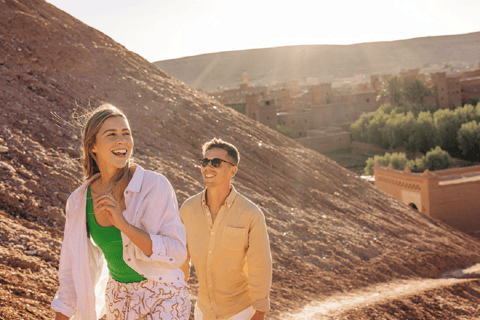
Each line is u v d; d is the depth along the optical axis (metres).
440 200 26.97
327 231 12.55
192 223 3.14
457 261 14.38
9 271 4.45
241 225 3.03
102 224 2.06
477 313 9.66
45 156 8.07
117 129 2.02
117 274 2.13
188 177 11.23
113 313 2.14
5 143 7.75
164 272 2.11
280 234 11.02
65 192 7.28
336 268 10.52
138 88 14.88
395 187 29.97
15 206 6.24
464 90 94.69
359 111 100.62
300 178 16.31
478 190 27.42
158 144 12.26
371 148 76.12
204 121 15.97
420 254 13.52
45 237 5.74
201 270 3.16
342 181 19.66
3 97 9.43
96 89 12.78
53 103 10.52
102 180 2.13
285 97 98.31
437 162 49.41
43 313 3.91
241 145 15.97
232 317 3.17
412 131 64.06
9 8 13.57
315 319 7.18
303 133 93.88
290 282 8.90
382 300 8.99
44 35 13.34
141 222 2.05
